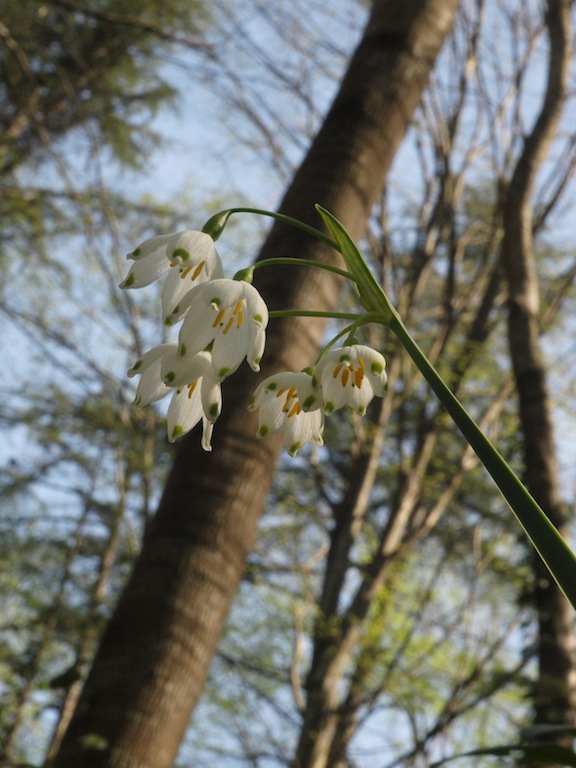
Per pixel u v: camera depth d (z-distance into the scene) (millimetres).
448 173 11453
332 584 11117
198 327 1268
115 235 12008
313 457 12336
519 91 10797
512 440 10828
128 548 12867
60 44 12305
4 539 12773
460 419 1175
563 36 8438
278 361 3371
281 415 1504
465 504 12469
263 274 3549
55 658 11398
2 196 11672
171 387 1304
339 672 10234
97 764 2900
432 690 10562
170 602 3133
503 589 11305
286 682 11969
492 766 9930
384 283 11586
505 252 7664
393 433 13008
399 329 1284
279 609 12070
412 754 9727
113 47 12406
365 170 3857
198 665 3125
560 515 6367
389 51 4152
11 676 10430
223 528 3240
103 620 11938
